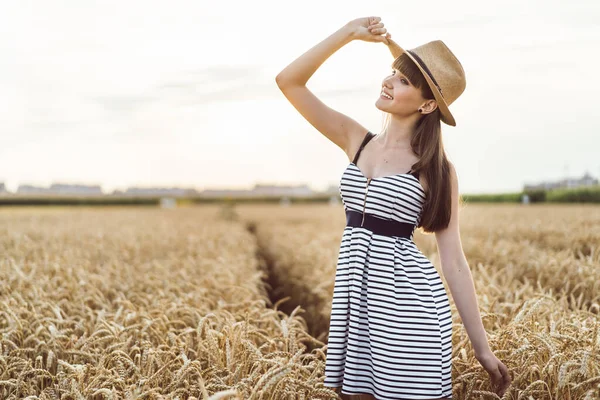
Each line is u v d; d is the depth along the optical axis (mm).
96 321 3846
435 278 2578
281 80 2789
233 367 2738
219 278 5578
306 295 7227
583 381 2516
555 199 45312
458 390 2779
